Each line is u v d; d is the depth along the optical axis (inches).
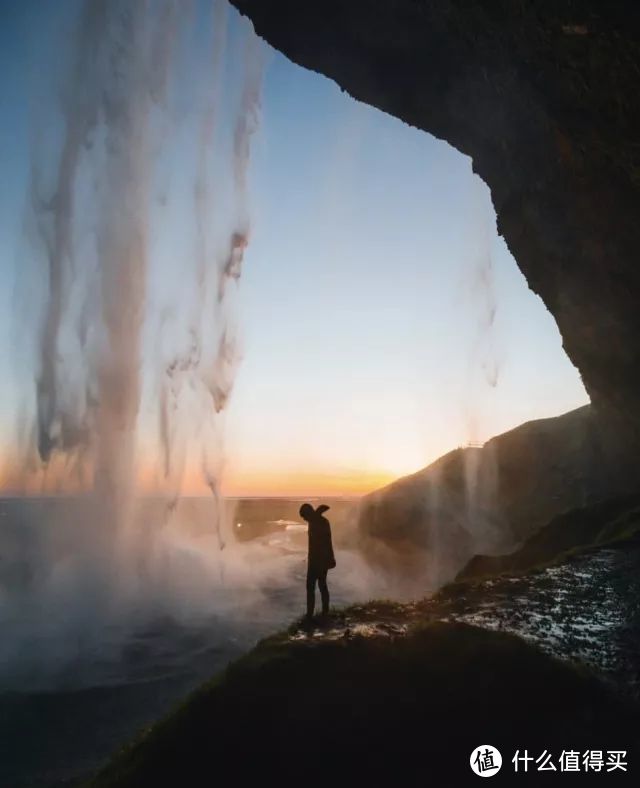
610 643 289.4
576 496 1572.3
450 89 703.7
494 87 610.5
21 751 448.1
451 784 188.2
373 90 792.3
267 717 216.4
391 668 234.5
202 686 240.7
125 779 208.5
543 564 543.2
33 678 629.0
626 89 398.3
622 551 580.1
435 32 605.6
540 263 908.6
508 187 829.8
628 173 530.6
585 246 756.6
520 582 451.2
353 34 705.0
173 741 214.8
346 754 202.7
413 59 692.1
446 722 210.7
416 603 382.3
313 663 238.4
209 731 214.8
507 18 440.1
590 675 234.1
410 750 201.8
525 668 228.5
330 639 260.8
